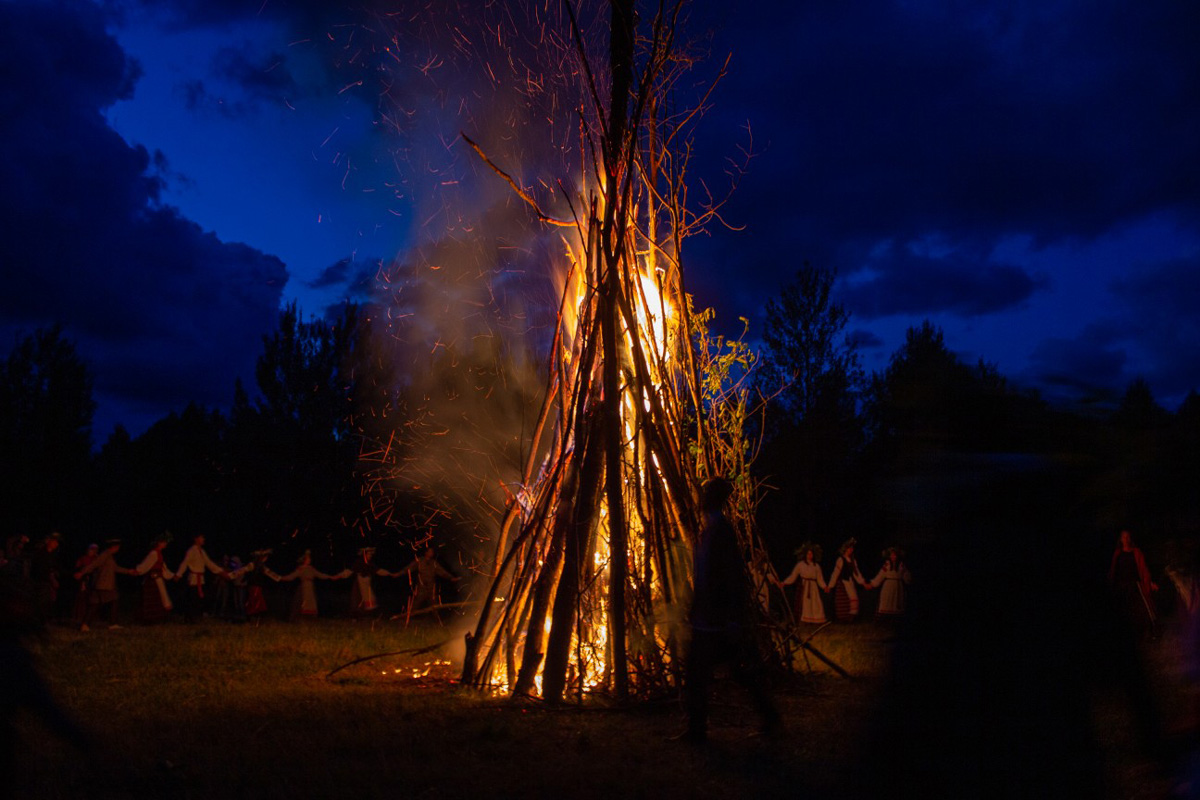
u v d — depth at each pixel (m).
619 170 9.02
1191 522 2.79
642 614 8.17
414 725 7.08
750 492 9.54
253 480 30.84
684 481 8.68
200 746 6.25
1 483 33.31
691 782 5.39
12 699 3.66
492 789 5.27
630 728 7.08
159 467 35.72
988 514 2.65
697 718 6.49
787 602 9.29
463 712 7.67
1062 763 2.44
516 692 8.25
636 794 5.15
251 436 30.52
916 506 2.72
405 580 30.72
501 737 6.68
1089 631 2.58
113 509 35.19
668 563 8.30
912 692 2.48
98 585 17.30
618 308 9.05
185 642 14.17
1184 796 2.62
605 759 6.02
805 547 18.34
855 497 25.91
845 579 19.53
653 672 8.05
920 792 2.41
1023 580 2.55
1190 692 2.79
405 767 5.73
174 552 34.38
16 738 3.74
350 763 5.84
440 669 10.44
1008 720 2.45
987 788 2.39
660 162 9.53
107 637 15.20
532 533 9.01
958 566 2.57
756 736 6.63
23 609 3.77
